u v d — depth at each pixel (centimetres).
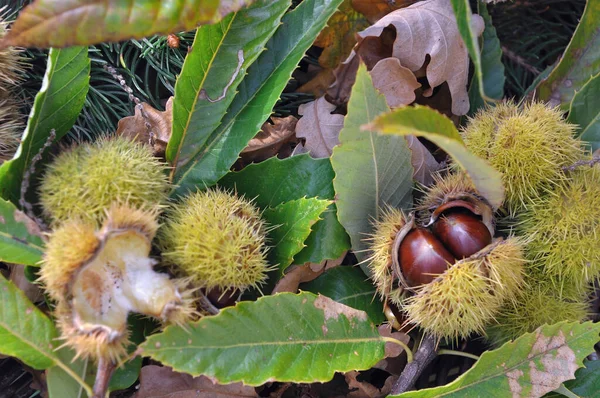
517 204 72
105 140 69
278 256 71
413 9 76
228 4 68
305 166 72
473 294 68
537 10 84
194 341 66
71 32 66
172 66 76
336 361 69
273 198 73
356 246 72
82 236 65
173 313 66
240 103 73
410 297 70
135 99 73
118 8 67
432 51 75
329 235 72
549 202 71
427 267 69
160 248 68
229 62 71
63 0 66
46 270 65
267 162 72
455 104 77
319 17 73
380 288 72
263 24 72
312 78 79
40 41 66
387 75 76
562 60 76
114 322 66
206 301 68
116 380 69
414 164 75
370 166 71
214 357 67
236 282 68
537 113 72
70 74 69
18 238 67
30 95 74
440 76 76
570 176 72
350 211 72
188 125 71
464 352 73
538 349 70
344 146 70
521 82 84
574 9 85
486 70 78
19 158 68
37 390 71
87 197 67
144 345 65
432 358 72
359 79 69
